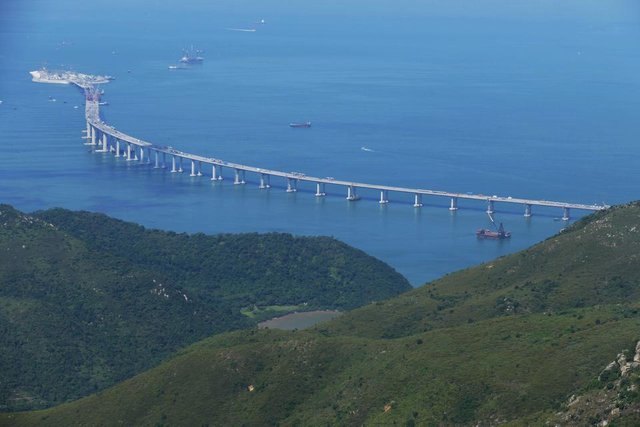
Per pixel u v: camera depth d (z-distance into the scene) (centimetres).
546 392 18850
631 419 15188
